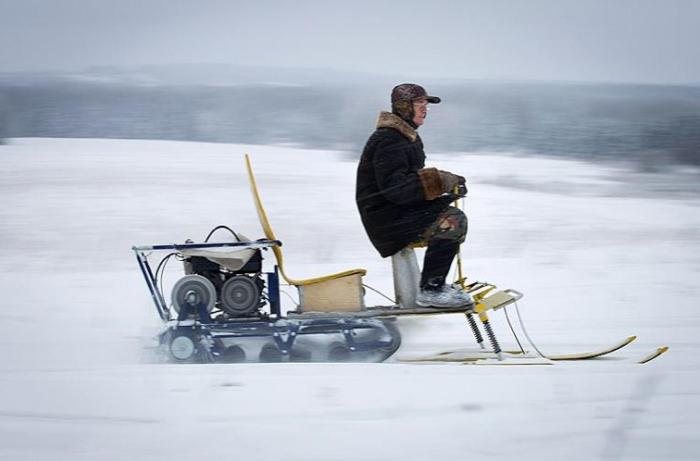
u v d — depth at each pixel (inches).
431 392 373.4
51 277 753.6
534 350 525.0
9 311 605.3
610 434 321.1
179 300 490.9
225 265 493.4
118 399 362.9
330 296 503.2
